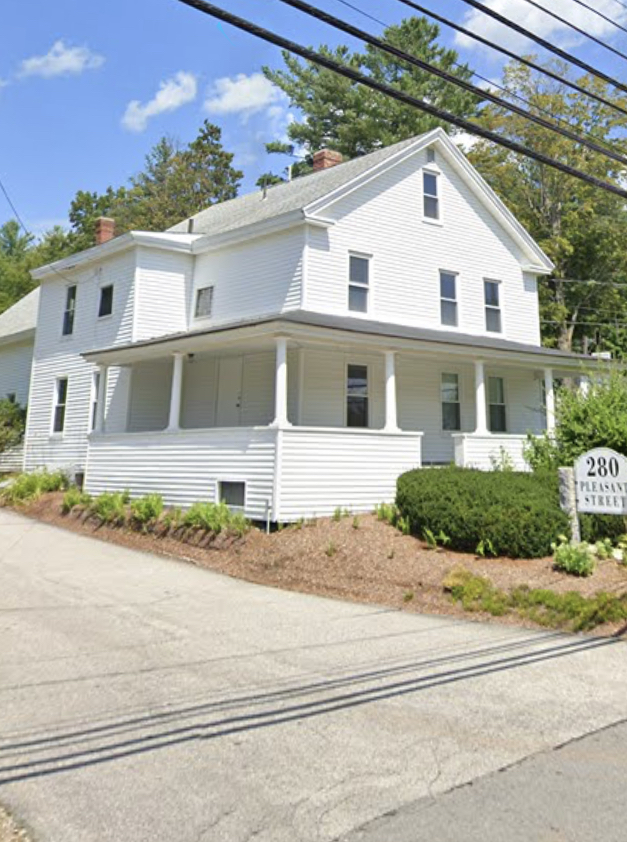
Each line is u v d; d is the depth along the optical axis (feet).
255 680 16.56
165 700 15.12
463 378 56.90
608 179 98.53
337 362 49.73
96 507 43.78
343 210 50.57
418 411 53.72
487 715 14.35
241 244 53.52
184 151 152.56
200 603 25.31
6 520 47.14
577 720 14.10
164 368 56.29
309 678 16.75
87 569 31.42
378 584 27.09
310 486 36.65
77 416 59.67
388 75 109.81
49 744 12.72
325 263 49.14
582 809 10.33
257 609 24.45
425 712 14.51
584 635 21.02
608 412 35.70
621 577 25.23
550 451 39.42
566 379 61.93
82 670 17.21
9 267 137.59
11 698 15.14
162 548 36.63
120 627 21.61
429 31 106.01
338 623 22.47
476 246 58.75
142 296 55.06
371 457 39.24
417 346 42.01
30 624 21.72
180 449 41.78
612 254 100.27
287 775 11.48
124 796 10.72
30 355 75.25
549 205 100.27
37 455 63.46
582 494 25.77
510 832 9.65
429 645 19.84
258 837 9.50
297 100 116.88
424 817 10.07
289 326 36.58
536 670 17.53
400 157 54.08
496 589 24.68
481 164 99.25
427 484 31.86
